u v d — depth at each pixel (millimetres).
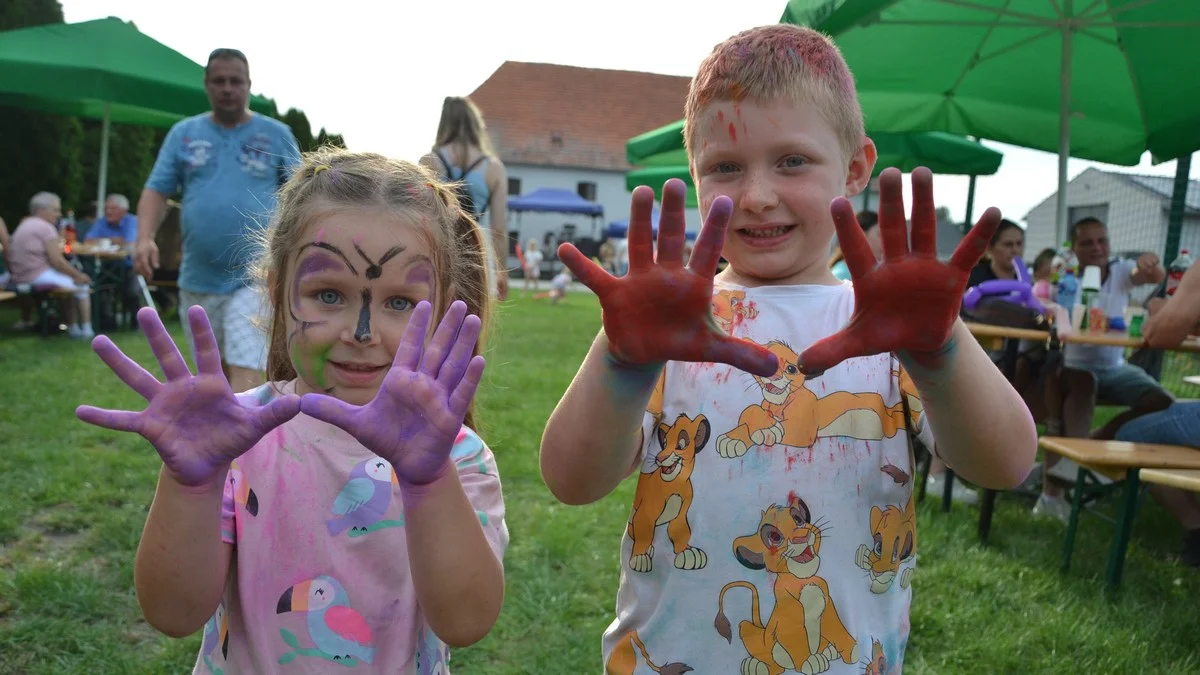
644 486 1313
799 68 1264
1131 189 10062
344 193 1262
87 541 3090
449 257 1347
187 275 3668
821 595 1228
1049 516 4117
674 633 1265
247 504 1245
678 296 951
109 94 7520
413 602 1251
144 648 2400
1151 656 2629
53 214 8398
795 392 1284
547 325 11984
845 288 1377
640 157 8602
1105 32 4883
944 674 2484
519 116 36219
